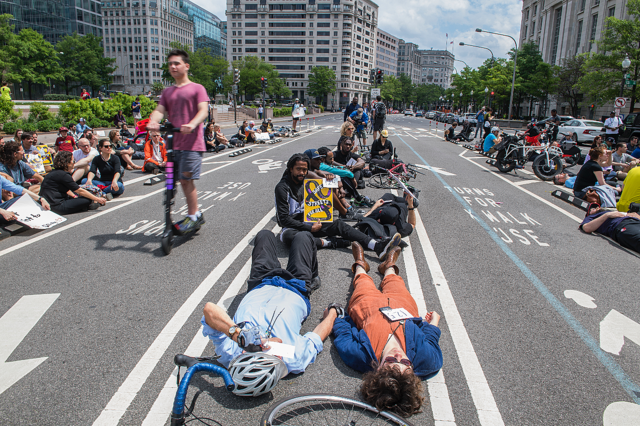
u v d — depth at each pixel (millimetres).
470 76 77062
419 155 16062
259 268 3746
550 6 58906
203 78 90062
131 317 3701
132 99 28109
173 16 153000
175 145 5363
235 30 144500
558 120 20047
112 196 8281
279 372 2545
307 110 74688
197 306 3902
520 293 4395
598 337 3607
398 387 2467
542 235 6445
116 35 142875
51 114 23344
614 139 20000
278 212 5539
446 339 3486
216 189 9172
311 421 2484
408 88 160250
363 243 5371
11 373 2959
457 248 5711
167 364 3066
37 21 81188
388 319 3021
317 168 6086
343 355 3033
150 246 5508
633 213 6219
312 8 138250
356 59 146125
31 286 4289
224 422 2512
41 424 2492
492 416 2631
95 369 3006
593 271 5059
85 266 4816
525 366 3160
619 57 28609
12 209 6094
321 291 4270
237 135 18766
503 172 12406
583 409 2727
